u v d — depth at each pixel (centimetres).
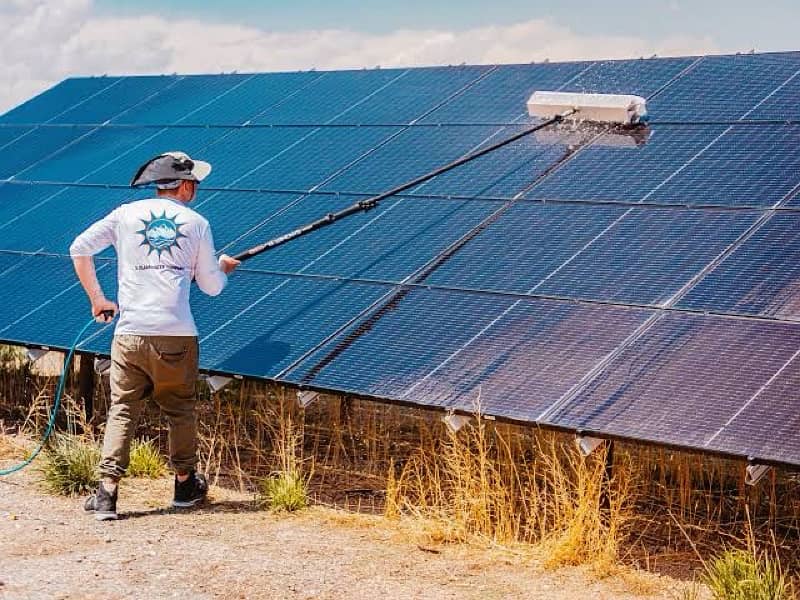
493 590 894
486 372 983
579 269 1041
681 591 905
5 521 970
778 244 1008
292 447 1072
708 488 1086
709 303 980
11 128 1556
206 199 1262
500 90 1298
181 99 1483
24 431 1189
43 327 1160
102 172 1373
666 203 1077
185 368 998
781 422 890
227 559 919
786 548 977
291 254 1148
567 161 1158
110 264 1227
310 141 1308
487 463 1008
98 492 988
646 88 1233
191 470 1013
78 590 864
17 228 1322
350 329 1052
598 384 948
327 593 879
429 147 1233
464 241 1103
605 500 994
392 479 1013
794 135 1105
